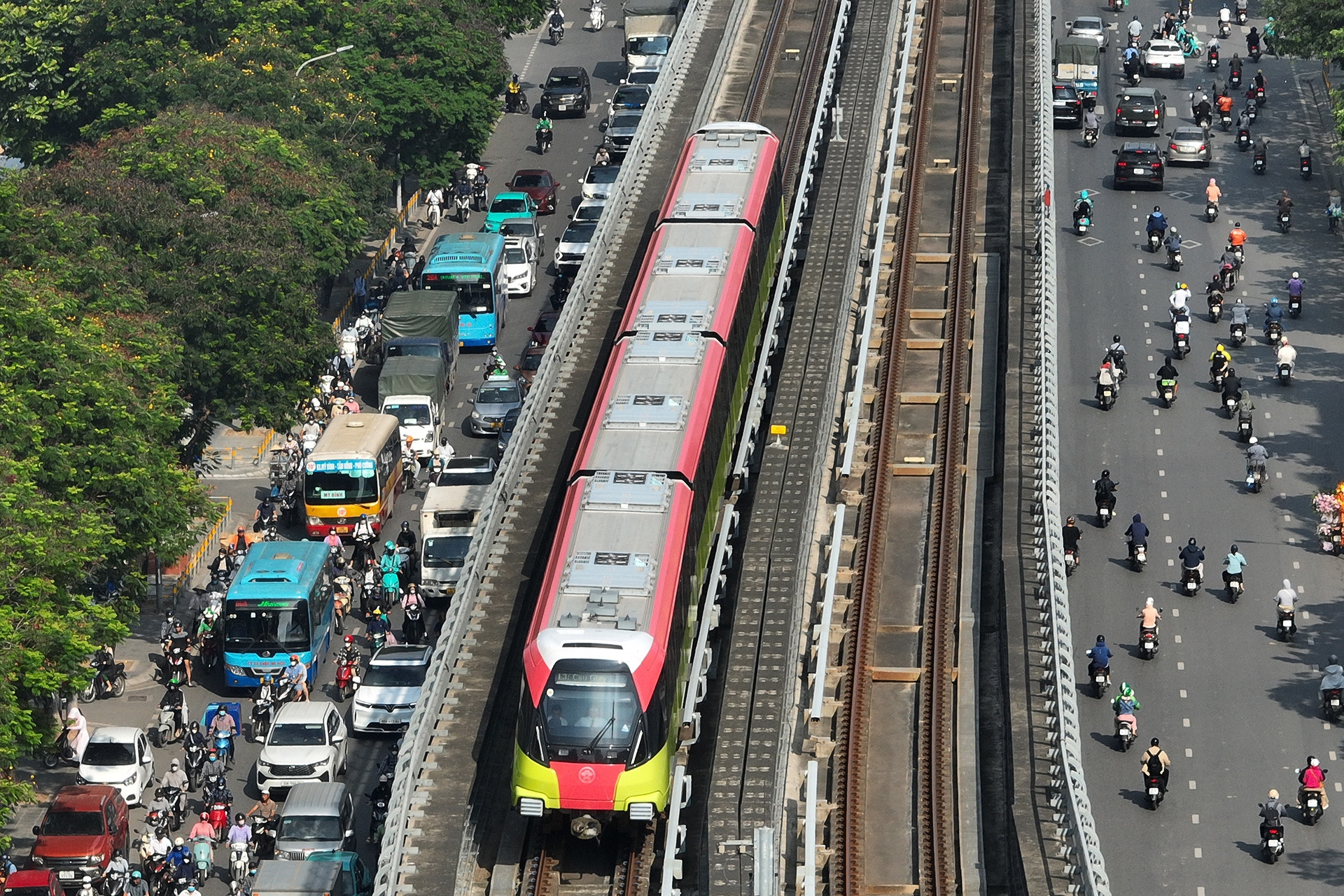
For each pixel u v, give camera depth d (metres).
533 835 195.50
